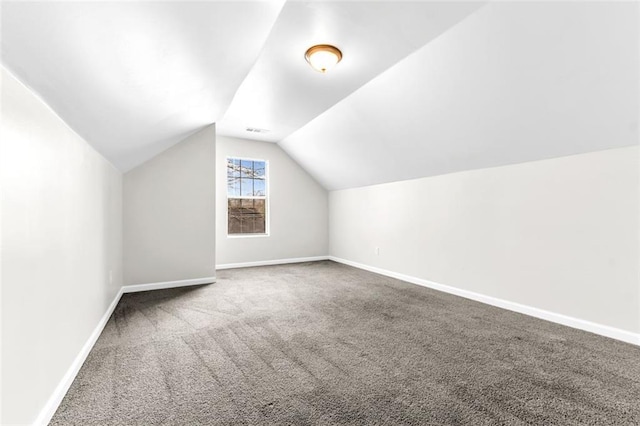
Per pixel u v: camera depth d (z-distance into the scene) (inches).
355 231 206.5
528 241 109.2
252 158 206.1
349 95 125.7
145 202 143.4
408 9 72.1
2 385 39.9
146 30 46.0
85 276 77.4
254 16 57.1
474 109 101.2
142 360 75.1
